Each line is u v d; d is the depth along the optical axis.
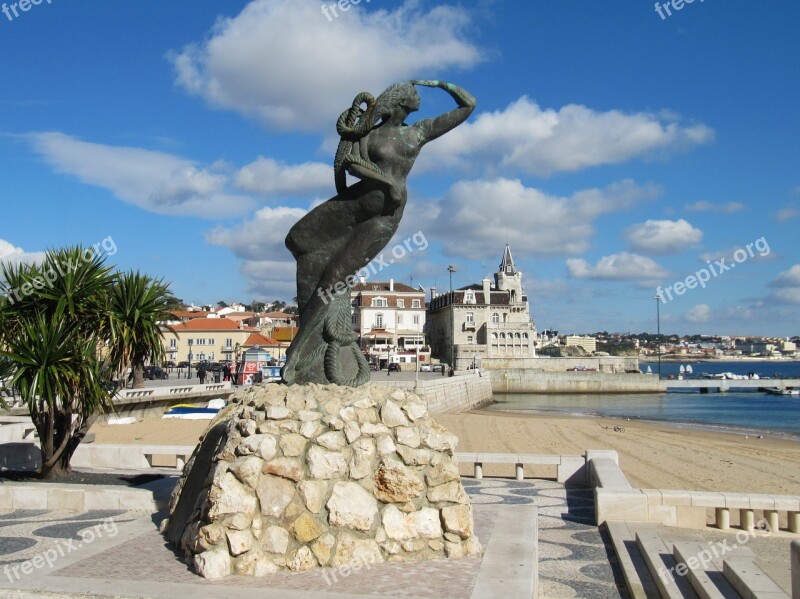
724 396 89.19
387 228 9.62
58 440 14.30
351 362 9.81
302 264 9.93
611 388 94.19
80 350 13.65
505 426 35.88
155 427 29.11
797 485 19.19
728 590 7.20
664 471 21.52
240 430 7.98
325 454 7.82
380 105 9.45
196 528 7.72
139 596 6.57
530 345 106.88
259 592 6.64
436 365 90.94
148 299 14.57
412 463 8.05
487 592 6.64
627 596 8.02
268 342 74.19
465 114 9.66
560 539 10.60
